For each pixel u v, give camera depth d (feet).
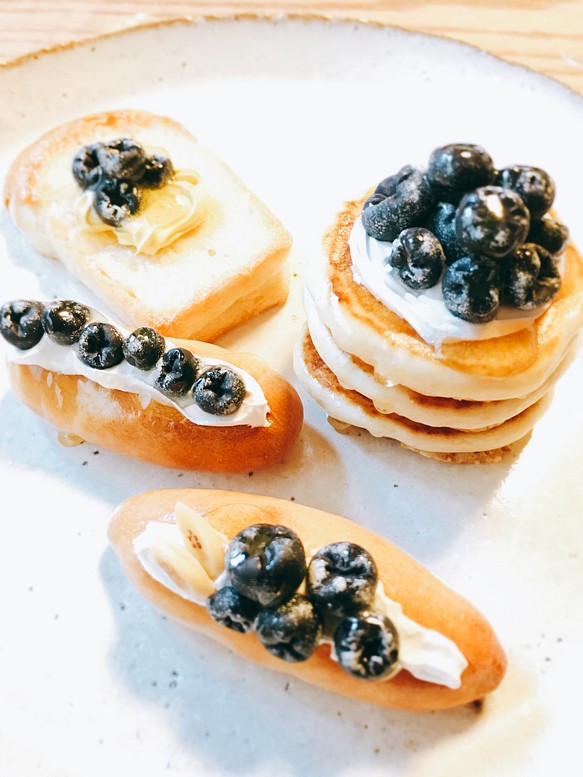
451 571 0.48
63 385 0.51
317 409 0.55
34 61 0.70
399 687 0.40
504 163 0.65
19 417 0.55
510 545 0.49
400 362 0.45
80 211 0.58
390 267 0.45
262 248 0.58
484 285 0.41
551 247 0.42
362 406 0.50
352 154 0.67
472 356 0.44
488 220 0.38
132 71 0.71
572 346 0.48
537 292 0.42
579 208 0.62
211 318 0.57
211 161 0.64
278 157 0.67
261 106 0.70
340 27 0.71
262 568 0.38
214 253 0.58
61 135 0.64
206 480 0.52
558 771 0.41
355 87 0.71
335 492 0.51
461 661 0.40
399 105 0.70
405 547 0.49
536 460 0.52
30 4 0.79
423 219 0.43
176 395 0.49
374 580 0.39
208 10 0.79
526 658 0.44
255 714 0.43
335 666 0.41
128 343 0.48
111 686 0.44
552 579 0.47
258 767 0.41
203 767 0.41
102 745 0.42
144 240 0.57
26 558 0.49
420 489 0.51
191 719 0.43
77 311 0.51
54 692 0.44
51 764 0.41
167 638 0.45
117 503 0.51
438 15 0.78
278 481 0.52
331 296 0.47
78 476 0.52
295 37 0.72
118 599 0.47
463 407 0.46
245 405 0.49
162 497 0.47
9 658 0.45
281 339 0.59
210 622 0.42
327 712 0.43
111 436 0.51
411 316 0.44
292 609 0.38
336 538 0.43
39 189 0.61
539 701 0.43
